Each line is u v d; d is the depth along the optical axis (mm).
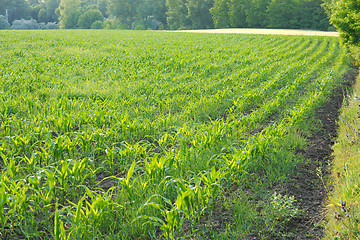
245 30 67500
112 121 8594
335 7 24406
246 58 22953
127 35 49656
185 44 35562
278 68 19234
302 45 33156
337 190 5258
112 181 6012
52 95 11672
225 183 5828
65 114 8758
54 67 17781
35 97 10836
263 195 5363
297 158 6836
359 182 5113
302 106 9625
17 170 5223
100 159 6824
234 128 7875
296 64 19672
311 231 4484
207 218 4844
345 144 7105
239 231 4465
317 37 43938
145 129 8117
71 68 17766
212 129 7051
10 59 20766
